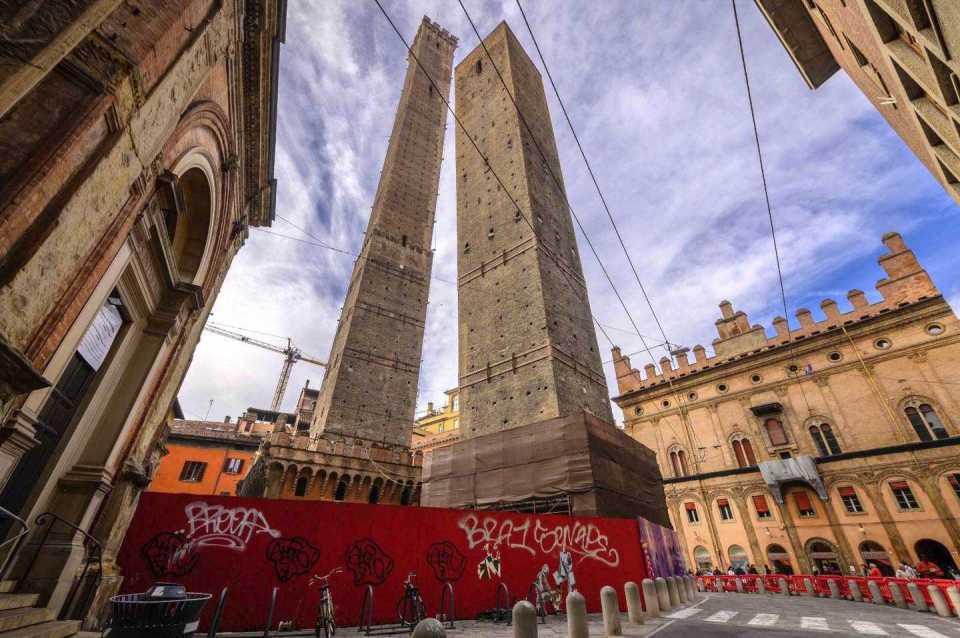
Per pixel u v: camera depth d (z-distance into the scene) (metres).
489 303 29.31
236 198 12.53
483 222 33.66
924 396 27.20
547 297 26.30
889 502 26.27
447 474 22.06
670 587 14.62
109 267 6.90
